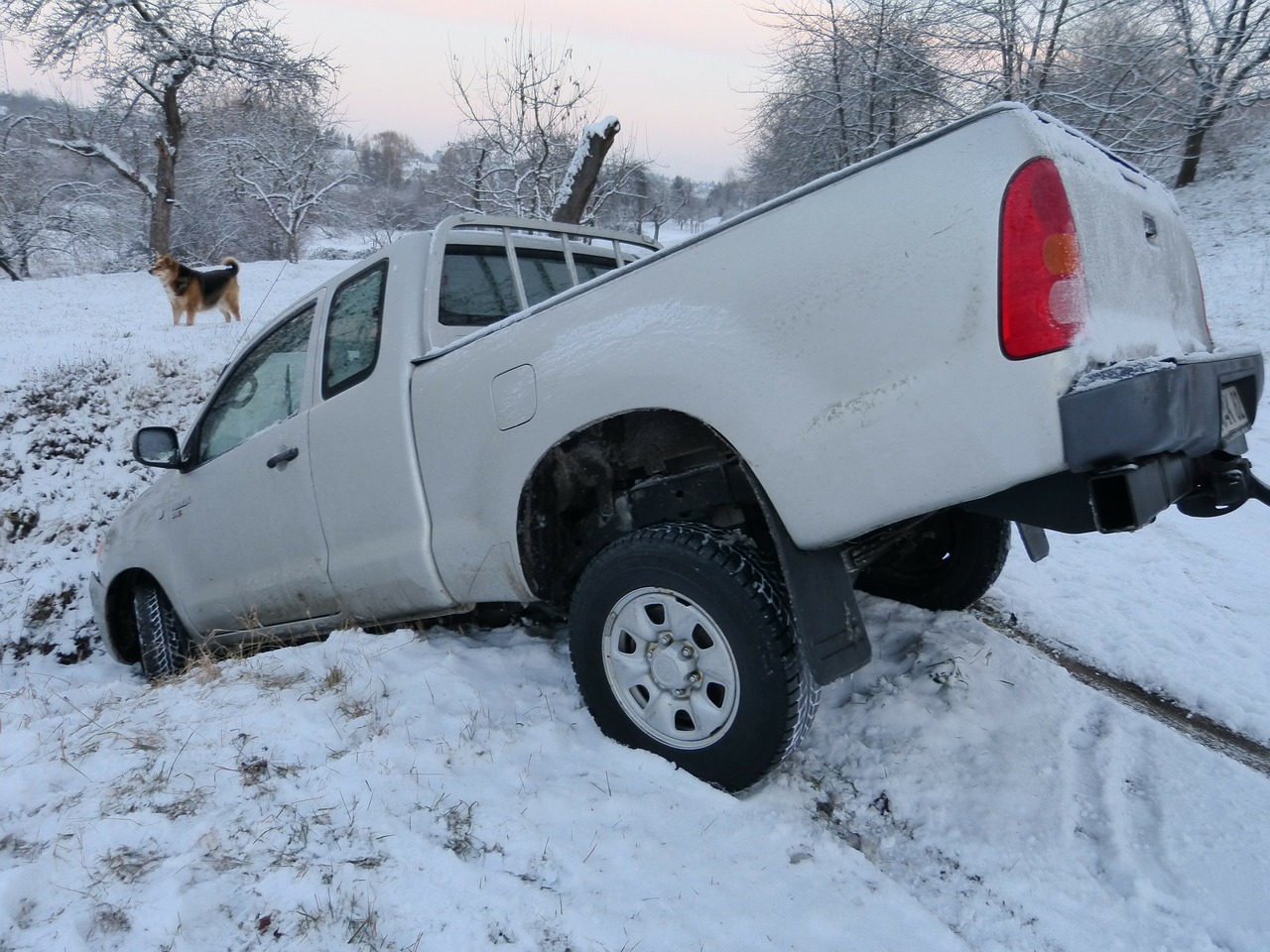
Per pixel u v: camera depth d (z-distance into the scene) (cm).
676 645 250
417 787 237
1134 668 357
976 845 237
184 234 3419
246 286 2217
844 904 207
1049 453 190
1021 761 274
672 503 273
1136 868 228
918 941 198
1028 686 319
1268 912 213
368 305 345
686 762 249
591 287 270
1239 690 336
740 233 237
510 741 263
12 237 3111
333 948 182
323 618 377
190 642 465
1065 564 494
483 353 295
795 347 221
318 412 353
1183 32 1747
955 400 198
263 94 3097
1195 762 278
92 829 215
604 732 270
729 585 234
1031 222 190
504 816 226
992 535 355
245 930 185
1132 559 501
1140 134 1820
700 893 206
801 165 2308
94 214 3297
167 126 2930
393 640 330
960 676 316
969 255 195
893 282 205
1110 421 183
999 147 196
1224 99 1861
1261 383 262
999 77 1808
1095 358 195
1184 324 257
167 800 229
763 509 233
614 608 261
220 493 409
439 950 183
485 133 1507
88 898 191
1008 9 1738
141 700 305
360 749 255
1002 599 425
